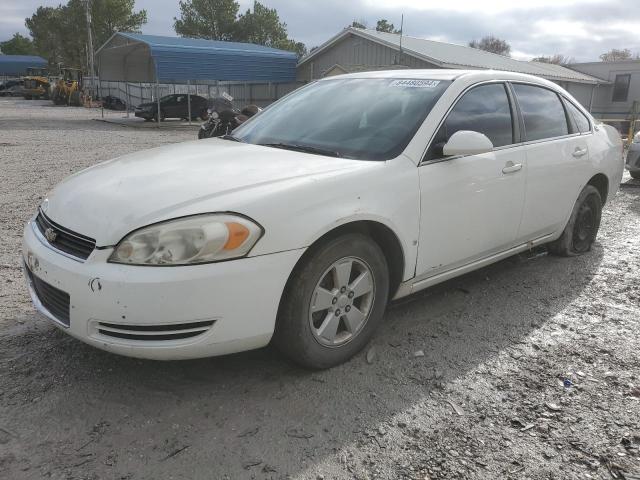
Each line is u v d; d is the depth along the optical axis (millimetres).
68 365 3049
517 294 4273
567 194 4613
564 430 2607
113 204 2654
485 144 3311
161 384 2893
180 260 2441
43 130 20359
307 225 2695
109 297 2426
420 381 3000
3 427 2516
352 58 26453
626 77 32125
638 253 5426
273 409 2709
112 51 28312
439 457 2406
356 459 2381
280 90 31531
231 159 3219
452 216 3461
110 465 2299
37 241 2854
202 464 2318
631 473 2328
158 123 24953
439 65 22766
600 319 3861
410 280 3354
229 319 2539
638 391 2945
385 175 3094
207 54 25016
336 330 3016
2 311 3738
